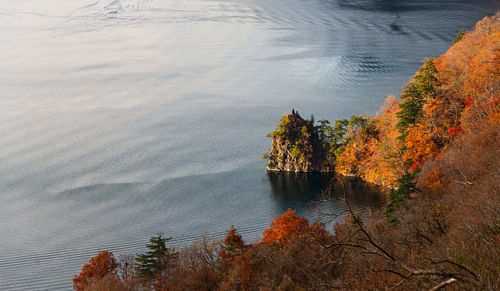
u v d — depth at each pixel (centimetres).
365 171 14488
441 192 6550
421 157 10975
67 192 18225
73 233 14388
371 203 11888
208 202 16025
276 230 7094
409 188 6625
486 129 7950
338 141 17362
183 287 5459
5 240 14050
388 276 2155
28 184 19312
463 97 11275
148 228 14375
